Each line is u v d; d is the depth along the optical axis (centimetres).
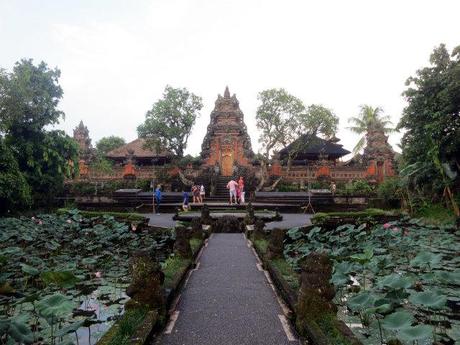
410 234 1401
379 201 2462
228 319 565
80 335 526
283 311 602
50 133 2522
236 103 3700
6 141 2277
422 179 1925
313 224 1555
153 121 3188
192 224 1372
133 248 1267
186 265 847
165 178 3278
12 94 2181
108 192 2986
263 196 2780
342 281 621
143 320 484
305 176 3388
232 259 1038
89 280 858
